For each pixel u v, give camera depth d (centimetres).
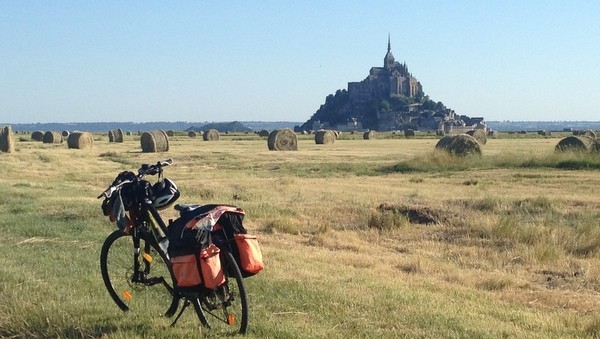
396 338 799
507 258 1428
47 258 1271
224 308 794
